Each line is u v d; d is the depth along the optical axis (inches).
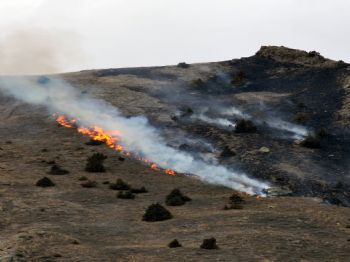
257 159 2938.0
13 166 2832.2
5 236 1604.3
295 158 3011.8
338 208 2188.7
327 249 1498.5
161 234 1702.8
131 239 1637.6
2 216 1876.2
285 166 2856.8
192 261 1327.5
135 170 2859.3
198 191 2502.5
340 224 1850.4
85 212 2014.0
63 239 1540.4
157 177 2741.1
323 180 2719.0
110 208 2105.1
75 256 1373.0
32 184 2450.8
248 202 2263.8
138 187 2517.2
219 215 1962.4
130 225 1838.1
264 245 1503.4
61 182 2527.1
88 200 2219.5
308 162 2977.4
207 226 1785.2
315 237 1635.1
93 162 2832.2
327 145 3329.2
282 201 2283.5
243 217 1909.4
